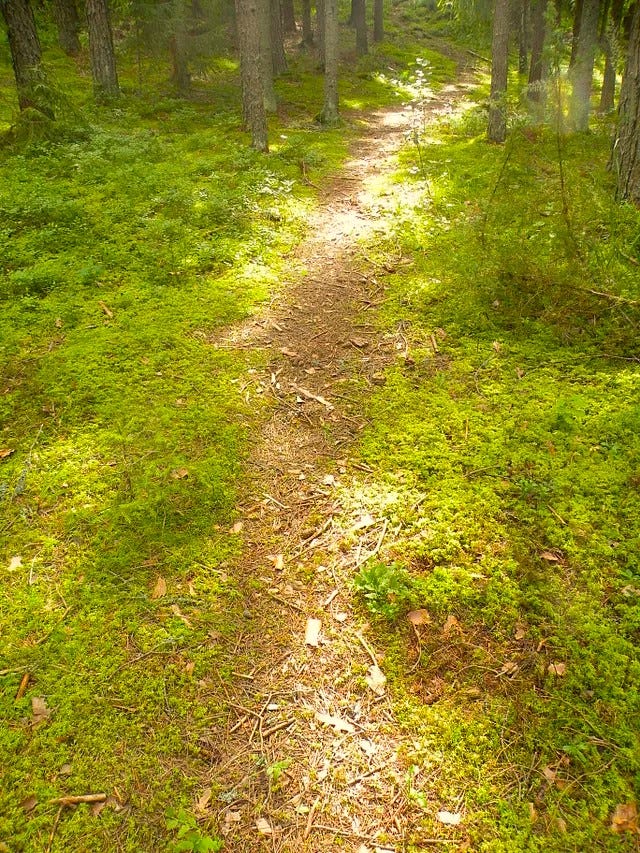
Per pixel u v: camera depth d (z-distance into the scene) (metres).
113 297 6.35
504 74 12.73
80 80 18.06
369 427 4.57
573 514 3.67
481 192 9.05
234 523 3.80
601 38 13.54
